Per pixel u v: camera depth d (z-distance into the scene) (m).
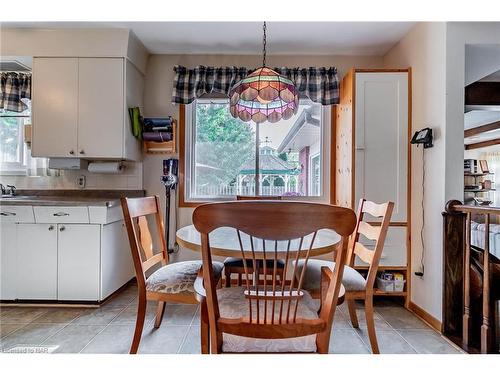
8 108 2.71
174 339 1.82
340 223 0.91
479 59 2.17
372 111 2.40
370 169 2.40
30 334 1.87
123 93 2.49
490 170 7.49
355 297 1.56
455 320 1.90
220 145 2.96
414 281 2.28
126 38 2.46
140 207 1.63
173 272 1.65
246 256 1.20
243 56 2.89
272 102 2.11
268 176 2.96
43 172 2.78
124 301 2.39
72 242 2.27
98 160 2.79
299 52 2.83
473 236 2.42
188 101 2.77
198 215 0.92
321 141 2.93
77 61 2.48
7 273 2.28
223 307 1.13
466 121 5.12
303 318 1.01
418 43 2.29
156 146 2.85
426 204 2.16
